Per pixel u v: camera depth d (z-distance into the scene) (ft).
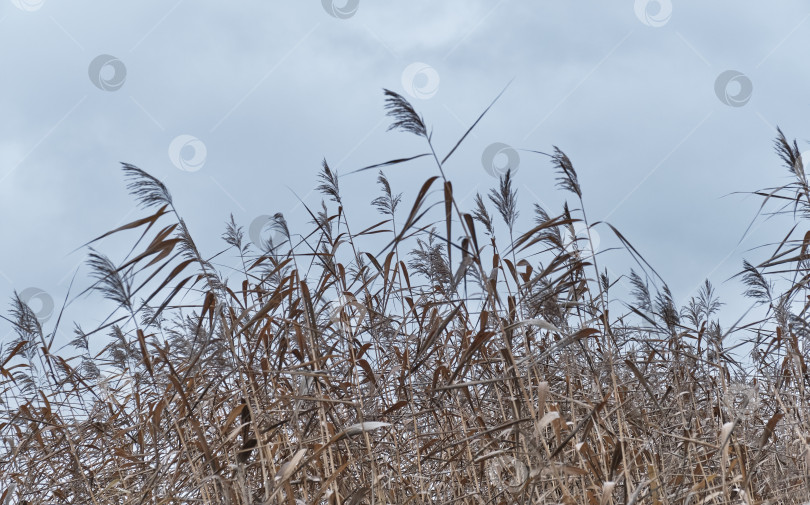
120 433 12.21
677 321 13.25
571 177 11.49
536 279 10.68
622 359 10.98
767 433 10.32
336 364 11.60
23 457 14.20
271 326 12.33
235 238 13.03
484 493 12.59
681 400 13.28
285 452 11.66
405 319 12.60
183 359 12.32
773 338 13.70
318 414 11.35
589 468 10.63
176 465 11.66
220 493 10.96
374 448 12.22
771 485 12.75
